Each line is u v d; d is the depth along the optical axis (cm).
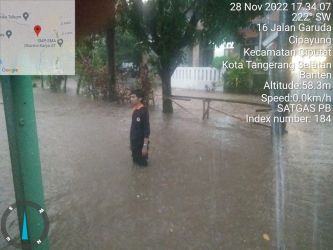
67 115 913
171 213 372
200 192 420
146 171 496
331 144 500
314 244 302
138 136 516
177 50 889
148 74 1055
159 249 306
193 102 1077
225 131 680
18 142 169
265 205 378
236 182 438
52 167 514
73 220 358
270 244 308
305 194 387
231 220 351
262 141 573
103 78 1196
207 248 305
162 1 796
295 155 486
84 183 458
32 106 171
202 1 595
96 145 632
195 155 554
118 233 333
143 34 855
